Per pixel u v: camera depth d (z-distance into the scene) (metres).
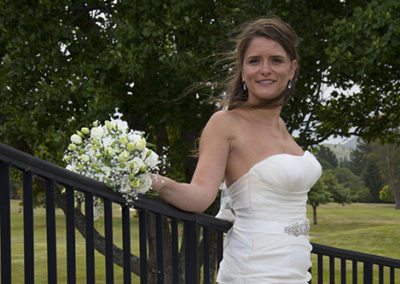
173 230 2.34
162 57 5.57
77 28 6.15
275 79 2.42
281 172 2.31
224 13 5.89
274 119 2.51
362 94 7.54
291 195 2.36
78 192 2.19
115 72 6.20
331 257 3.80
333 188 51.19
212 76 5.71
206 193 2.27
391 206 63.88
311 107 7.14
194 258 2.39
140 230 2.26
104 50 5.90
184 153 7.10
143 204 2.19
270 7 5.61
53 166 1.94
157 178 2.16
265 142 2.40
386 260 3.99
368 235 23.47
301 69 6.28
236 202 2.42
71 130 5.63
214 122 2.38
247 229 2.36
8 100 5.99
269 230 2.32
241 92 2.50
